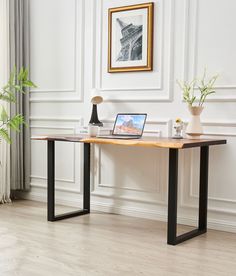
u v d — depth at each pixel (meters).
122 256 2.55
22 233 3.00
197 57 3.21
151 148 3.45
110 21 3.61
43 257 2.51
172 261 2.48
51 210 3.35
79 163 3.88
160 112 3.40
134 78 3.53
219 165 3.15
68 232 3.04
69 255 2.55
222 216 3.16
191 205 3.29
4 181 4.00
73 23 3.84
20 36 4.05
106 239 2.89
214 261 2.49
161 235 3.00
